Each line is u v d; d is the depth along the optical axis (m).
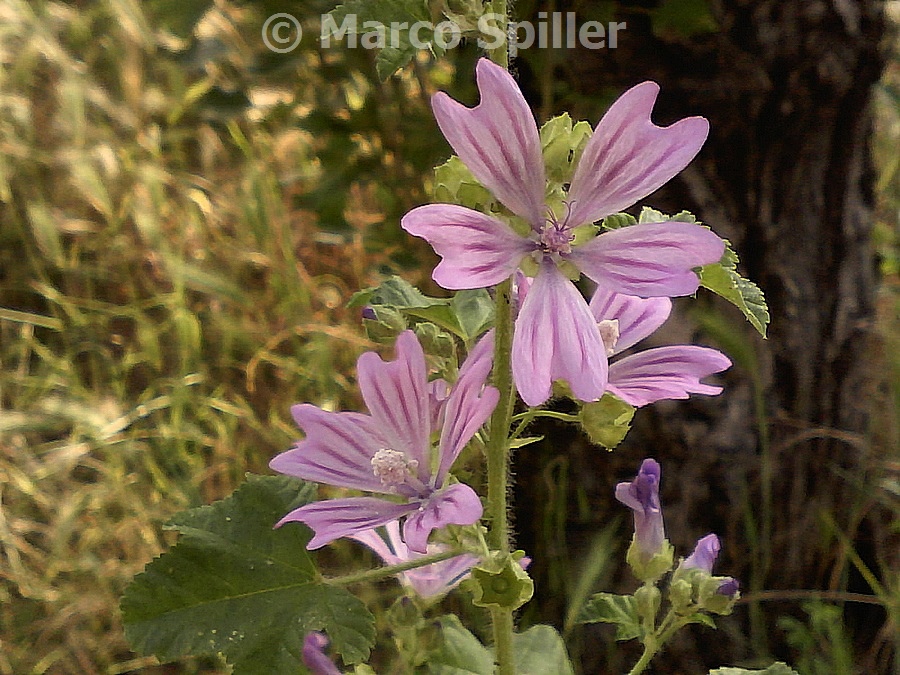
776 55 0.43
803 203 0.45
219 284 0.56
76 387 0.57
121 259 0.64
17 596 0.52
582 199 0.28
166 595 0.30
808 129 0.44
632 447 0.47
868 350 0.53
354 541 0.50
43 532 0.54
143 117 0.68
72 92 0.64
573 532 0.49
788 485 0.48
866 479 0.52
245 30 0.61
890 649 0.53
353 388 0.57
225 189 0.67
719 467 0.47
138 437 0.56
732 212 0.45
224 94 0.60
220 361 0.60
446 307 0.31
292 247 0.63
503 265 0.28
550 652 0.36
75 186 0.65
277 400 0.59
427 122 0.56
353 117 0.56
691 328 0.45
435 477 0.29
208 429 0.58
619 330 0.30
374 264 0.61
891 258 0.62
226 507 0.30
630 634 0.34
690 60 0.43
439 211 0.27
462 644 0.35
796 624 0.48
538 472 0.49
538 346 0.28
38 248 0.66
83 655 0.50
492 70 0.28
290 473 0.29
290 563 0.30
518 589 0.28
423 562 0.30
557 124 0.29
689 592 0.33
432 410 0.29
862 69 0.44
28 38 0.66
